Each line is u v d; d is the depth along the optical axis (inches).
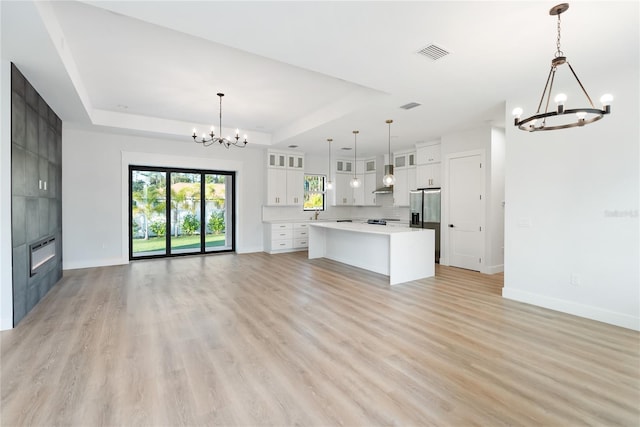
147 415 71.0
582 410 72.9
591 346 105.5
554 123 141.3
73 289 173.8
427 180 260.5
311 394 79.2
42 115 157.1
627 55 112.3
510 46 107.2
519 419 69.9
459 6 85.7
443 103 164.7
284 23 94.3
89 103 188.7
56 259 185.0
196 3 84.3
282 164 311.3
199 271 221.0
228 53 130.2
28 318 130.0
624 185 122.0
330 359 97.0
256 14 89.6
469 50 110.2
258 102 193.5
